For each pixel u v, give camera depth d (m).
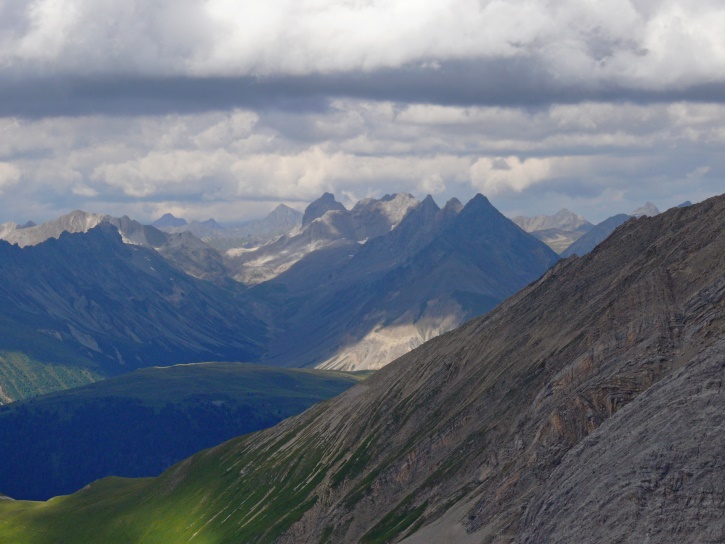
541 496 142.25
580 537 122.38
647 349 169.38
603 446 137.00
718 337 161.62
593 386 165.50
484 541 152.38
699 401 127.06
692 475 116.88
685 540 111.19
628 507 119.19
